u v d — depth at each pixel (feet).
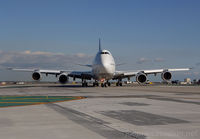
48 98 75.66
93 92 107.86
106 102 61.11
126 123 32.14
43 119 35.58
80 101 64.18
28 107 51.29
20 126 30.40
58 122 33.09
